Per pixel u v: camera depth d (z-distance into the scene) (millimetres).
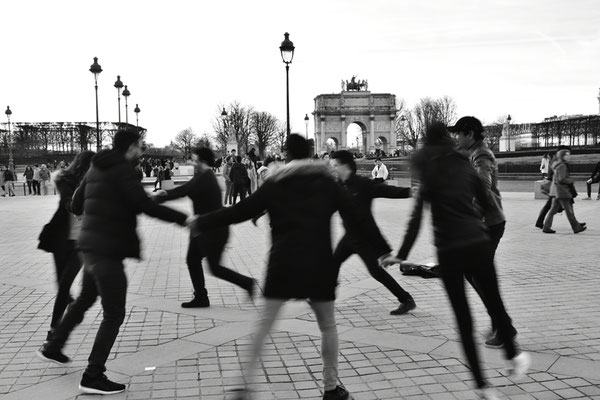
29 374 5852
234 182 26422
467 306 4891
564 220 19219
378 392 5223
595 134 100562
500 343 6211
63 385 5539
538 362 5828
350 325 7293
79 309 6023
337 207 4879
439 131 5152
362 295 8922
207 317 7840
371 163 68188
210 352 6391
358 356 6152
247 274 11023
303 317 7652
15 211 26953
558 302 8258
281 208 4688
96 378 5270
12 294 9492
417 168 5047
